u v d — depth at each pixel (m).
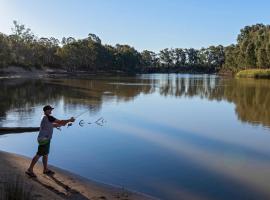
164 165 16.11
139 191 12.73
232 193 12.77
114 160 16.80
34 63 129.88
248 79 111.88
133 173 14.85
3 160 14.88
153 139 21.53
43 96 44.81
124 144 20.11
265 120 29.20
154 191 12.80
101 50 176.25
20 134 22.28
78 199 11.25
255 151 18.88
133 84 78.19
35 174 13.30
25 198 9.39
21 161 15.07
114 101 42.28
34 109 32.62
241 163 16.59
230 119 29.75
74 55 155.12
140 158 17.22
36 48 138.50
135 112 33.38
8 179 11.93
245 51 138.38
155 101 43.97
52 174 13.58
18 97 42.72
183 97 50.12
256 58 130.00
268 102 42.81
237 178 14.41
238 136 22.70
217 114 32.72
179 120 28.97
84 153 17.97
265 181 14.09
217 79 115.06
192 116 31.34
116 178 14.16
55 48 158.62
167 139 21.62
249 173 15.09
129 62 195.25
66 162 16.28
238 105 40.12
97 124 26.27
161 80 104.75
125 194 12.11
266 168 15.83
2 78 85.19
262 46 123.44
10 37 126.38
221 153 18.38
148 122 27.70
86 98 44.47
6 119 27.09
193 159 17.19
